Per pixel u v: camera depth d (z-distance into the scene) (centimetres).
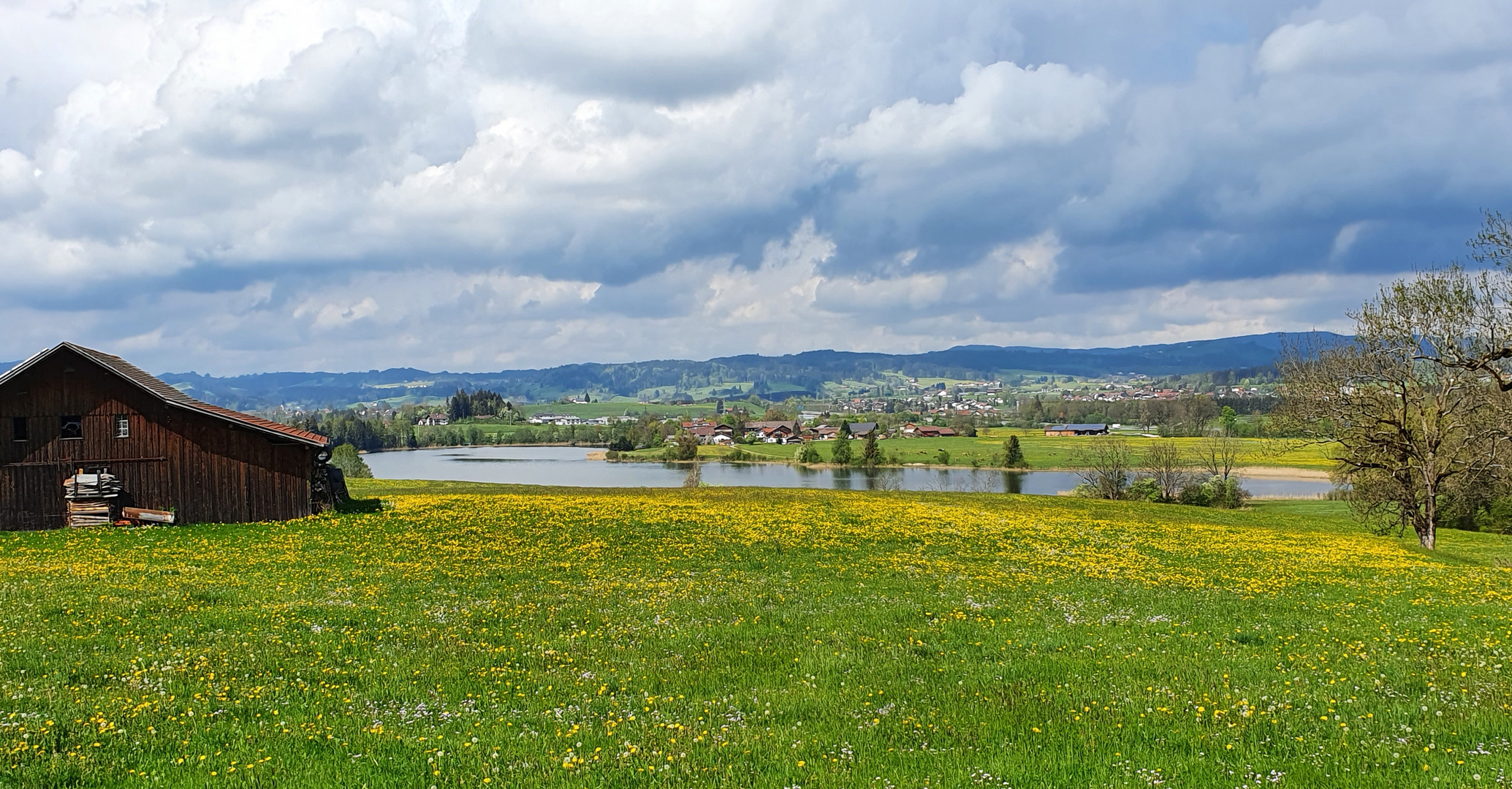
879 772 1071
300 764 1084
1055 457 18625
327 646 1816
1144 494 10425
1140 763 1095
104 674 1541
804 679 1603
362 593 2542
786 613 2305
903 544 4056
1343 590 2931
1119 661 1709
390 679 1562
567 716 1338
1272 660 1723
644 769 1070
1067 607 2447
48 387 4238
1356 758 1091
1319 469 14875
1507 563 4319
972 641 1964
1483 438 4984
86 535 3878
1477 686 1475
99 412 4294
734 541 4006
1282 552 4219
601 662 1739
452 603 2406
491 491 7350
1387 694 1430
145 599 2270
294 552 3478
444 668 1644
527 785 1014
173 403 4347
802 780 1048
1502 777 991
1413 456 5353
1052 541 4347
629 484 13600
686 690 1516
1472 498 6469
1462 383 4838
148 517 4272
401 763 1085
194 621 2027
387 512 4775
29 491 4191
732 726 1284
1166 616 2297
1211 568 3569
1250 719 1282
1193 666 1653
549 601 2456
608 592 2661
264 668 1619
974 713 1351
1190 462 11644
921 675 1627
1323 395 5450
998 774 1054
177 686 1465
